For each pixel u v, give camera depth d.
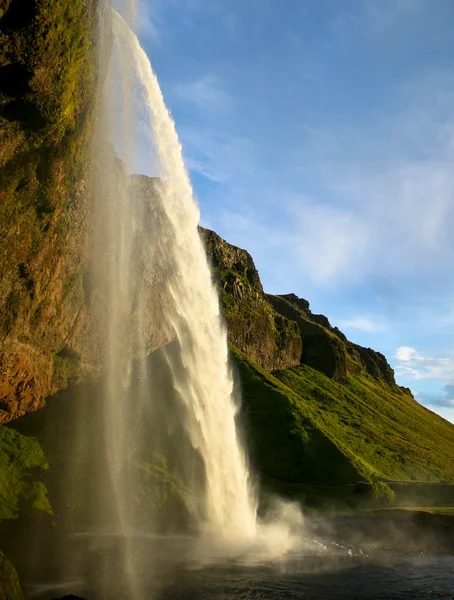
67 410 27.06
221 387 41.00
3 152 18.75
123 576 17.48
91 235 27.23
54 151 20.84
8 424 24.66
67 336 27.09
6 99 18.12
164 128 35.91
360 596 17.50
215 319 43.66
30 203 21.27
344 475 41.34
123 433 29.91
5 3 16.58
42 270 23.50
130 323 33.28
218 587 17.41
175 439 33.84
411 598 17.58
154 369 36.16
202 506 29.50
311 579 19.34
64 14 18.31
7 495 20.91
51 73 18.64
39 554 18.38
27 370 24.14
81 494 23.48
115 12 27.41
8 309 22.17
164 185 41.84
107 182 27.95
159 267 38.91
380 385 110.81
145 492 25.98
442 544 28.36
